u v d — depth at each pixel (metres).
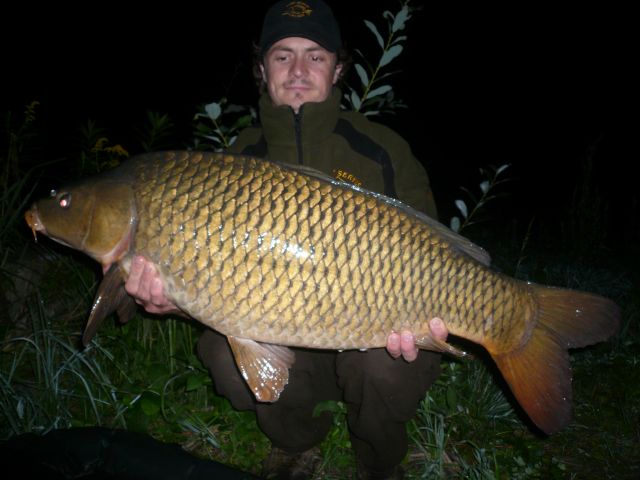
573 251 2.39
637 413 1.14
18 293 1.25
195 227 0.72
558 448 1.04
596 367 1.33
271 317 0.74
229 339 0.78
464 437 1.05
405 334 0.75
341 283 0.73
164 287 0.74
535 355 0.82
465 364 1.23
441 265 0.76
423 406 1.04
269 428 0.89
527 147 6.05
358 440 0.89
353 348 0.76
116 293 0.77
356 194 0.75
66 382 1.10
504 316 0.80
